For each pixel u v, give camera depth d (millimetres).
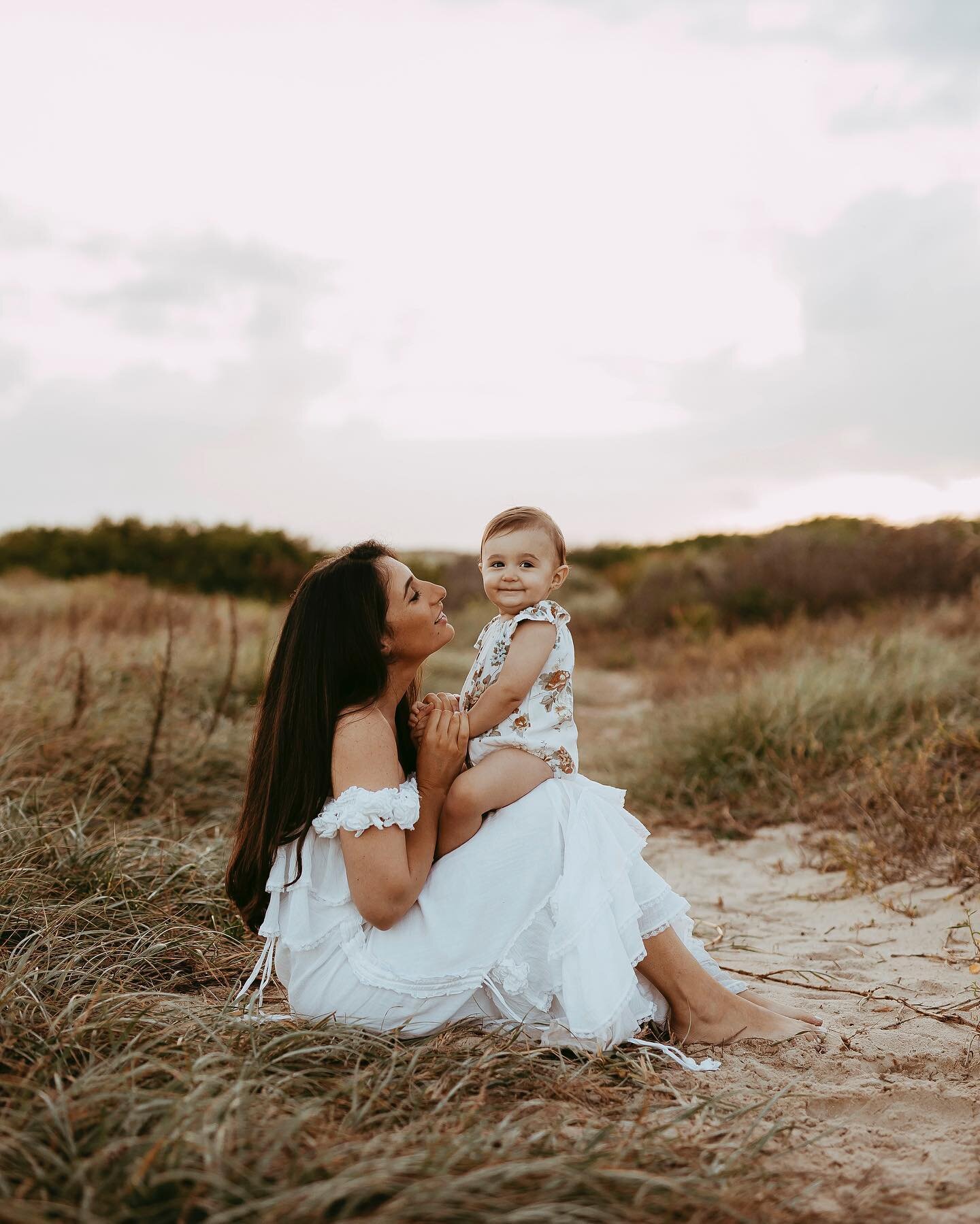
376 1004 2746
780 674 7965
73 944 3180
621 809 3016
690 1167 2137
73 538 19641
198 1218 1823
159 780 5453
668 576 16922
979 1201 2084
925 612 11250
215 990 3213
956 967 3617
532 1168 1950
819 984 3498
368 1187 1849
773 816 5852
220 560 19047
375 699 2816
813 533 15938
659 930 2896
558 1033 2779
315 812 2756
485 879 2787
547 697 3004
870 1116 2512
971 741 5840
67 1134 1977
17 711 5672
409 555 21969
